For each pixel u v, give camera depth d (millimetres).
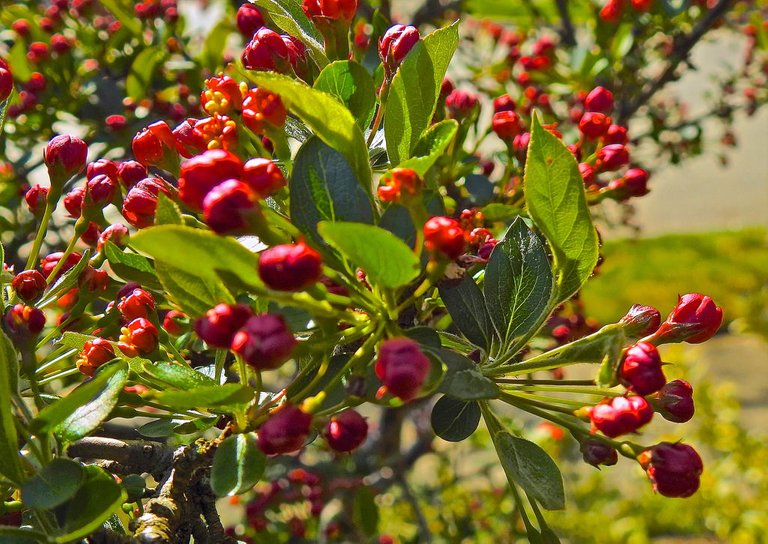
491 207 532
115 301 487
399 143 449
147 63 766
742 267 3553
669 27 853
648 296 3596
